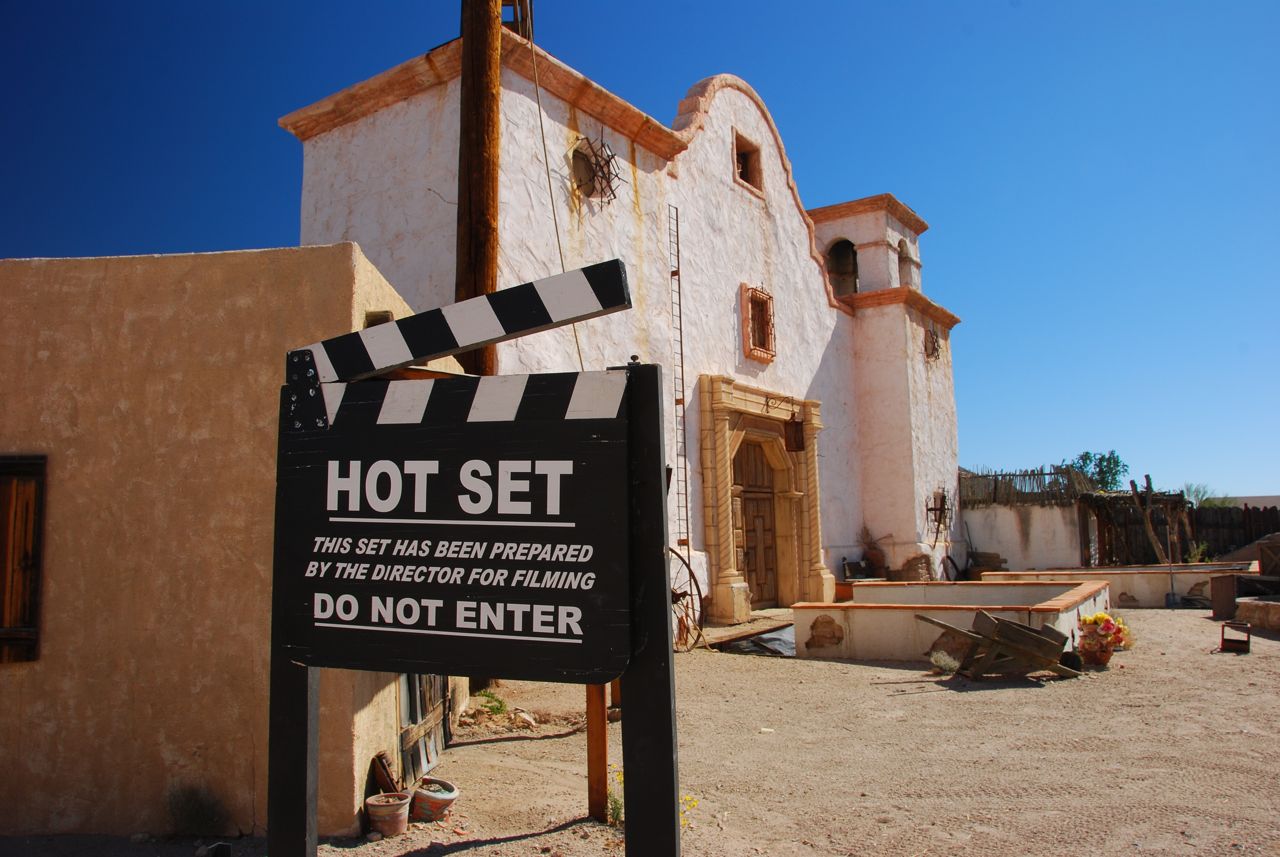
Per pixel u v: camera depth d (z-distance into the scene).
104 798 4.48
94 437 4.68
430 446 3.00
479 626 2.88
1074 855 4.22
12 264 4.80
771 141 17.66
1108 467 48.69
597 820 4.69
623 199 12.72
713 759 6.18
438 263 10.41
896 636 10.28
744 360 15.81
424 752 5.75
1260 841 4.29
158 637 4.54
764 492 16.62
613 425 2.82
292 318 4.64
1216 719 6.85
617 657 2.72
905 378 20.00
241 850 4.21
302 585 3.10
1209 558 24.17
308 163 11.87
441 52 10.55
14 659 4.57
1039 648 8.73
